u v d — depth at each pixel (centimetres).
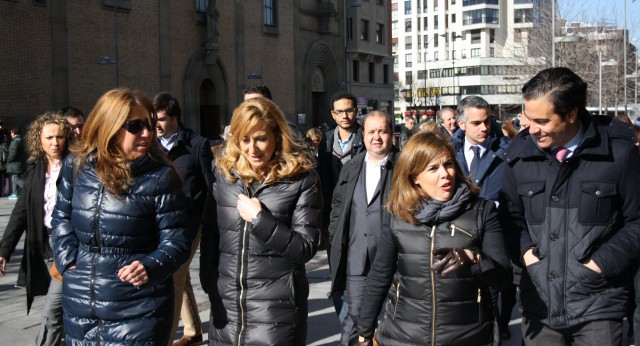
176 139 552
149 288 358
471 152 588
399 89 10625
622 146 335
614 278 339
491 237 338
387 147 505
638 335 412
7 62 2255
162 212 362
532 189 349
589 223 336
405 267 342
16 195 1973
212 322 392
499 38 11375
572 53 4219
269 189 381
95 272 354
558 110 324
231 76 3459
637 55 4750
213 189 398
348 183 517
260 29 3656
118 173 353
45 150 528
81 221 357
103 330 352
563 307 340
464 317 332
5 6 2241
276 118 382
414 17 11888
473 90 11144
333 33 4300
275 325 372
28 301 531
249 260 377
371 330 367
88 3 2588
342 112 630
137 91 372
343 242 516
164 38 2984
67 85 2498
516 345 606
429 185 341
